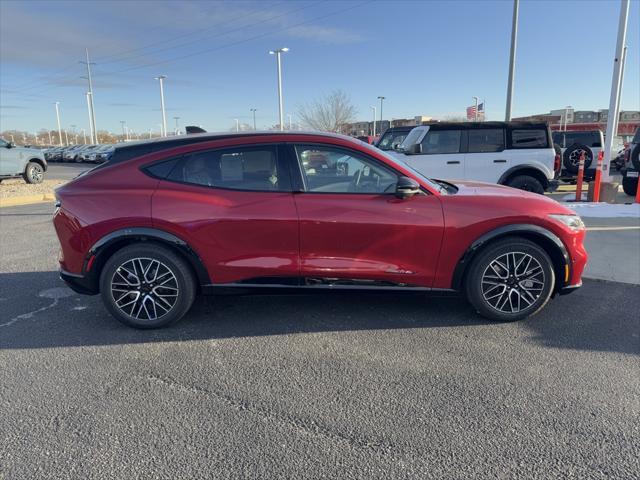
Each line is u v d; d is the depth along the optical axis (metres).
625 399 2.87
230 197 3.84
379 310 4.38
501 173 9.38
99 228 3.81
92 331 3.97
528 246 3.90
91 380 3.16
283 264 3.87
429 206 3.82
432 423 2.66
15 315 4.32
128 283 3.92
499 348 3.58
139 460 2.38
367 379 3.15
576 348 3.57
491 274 3.97
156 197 3.82
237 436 2.56
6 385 3.10
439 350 3.56
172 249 3.88
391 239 3.82
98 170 4.00
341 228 3.79
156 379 3.17
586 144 14.87
